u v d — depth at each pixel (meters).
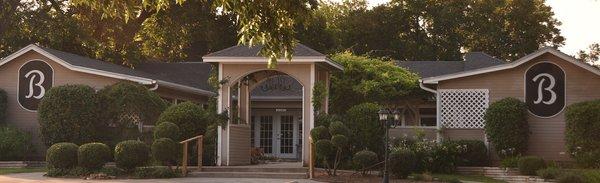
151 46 41.03
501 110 23.08
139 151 18.64
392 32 49.56
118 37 38.38
